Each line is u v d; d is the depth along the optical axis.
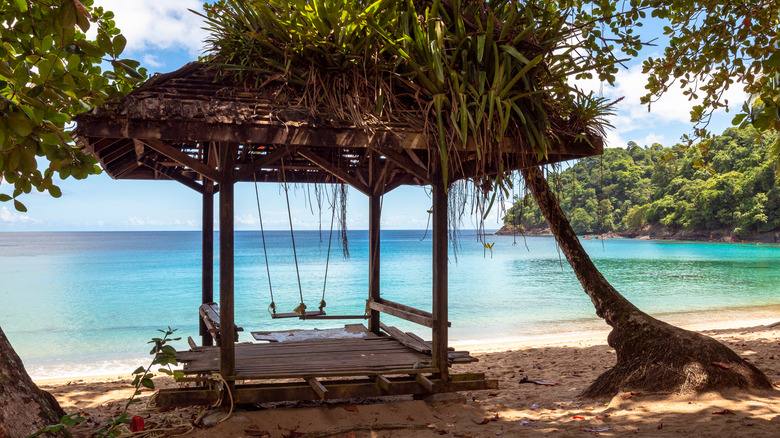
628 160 135.25
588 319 16.80
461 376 4.87
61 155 3.97
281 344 5.78
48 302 21.23
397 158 4.70
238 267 37.16
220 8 4.49
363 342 5.90
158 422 4.46
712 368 4.93
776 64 2.54
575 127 4.47
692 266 40.09
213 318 5.45
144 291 24.64
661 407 4.56
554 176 4.81
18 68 3.13
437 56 3.91
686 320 16.03
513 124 4.23
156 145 3.96
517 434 4.06
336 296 23.06
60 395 6.45
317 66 4.27
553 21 4.68
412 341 5.68
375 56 4.27
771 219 85.69
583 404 5.08
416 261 43.00
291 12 4.14
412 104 4.42
